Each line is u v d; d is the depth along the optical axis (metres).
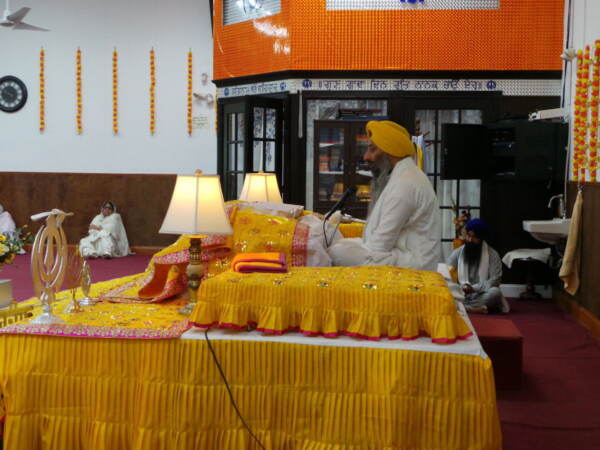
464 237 7.03
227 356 3.19
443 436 3.06
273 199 6.22
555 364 5.27
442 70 8.03
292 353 3.16
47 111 11.29
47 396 3.28
